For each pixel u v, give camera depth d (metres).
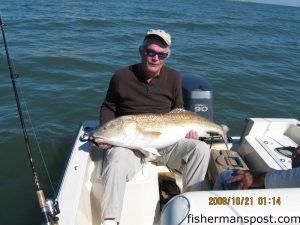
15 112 6.57
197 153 3.01
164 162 3.34
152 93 3.26
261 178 2.36
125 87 3.23
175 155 3.20
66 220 2.32
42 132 5.88
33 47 11.55
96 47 12.60
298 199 1.64
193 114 3.41
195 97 3.89
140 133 3.05
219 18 30.31
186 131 3.28
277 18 40.56
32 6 23.78
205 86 3.96
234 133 6.43
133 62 10.74
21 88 7.76
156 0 54.34
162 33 2.99
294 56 14.88
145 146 3.07
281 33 24.17
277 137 3.58
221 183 2.61
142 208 2.88
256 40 18.98
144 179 2.85
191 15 30.17
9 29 14.70
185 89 3.98
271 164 3.08
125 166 2.78
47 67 9.42
